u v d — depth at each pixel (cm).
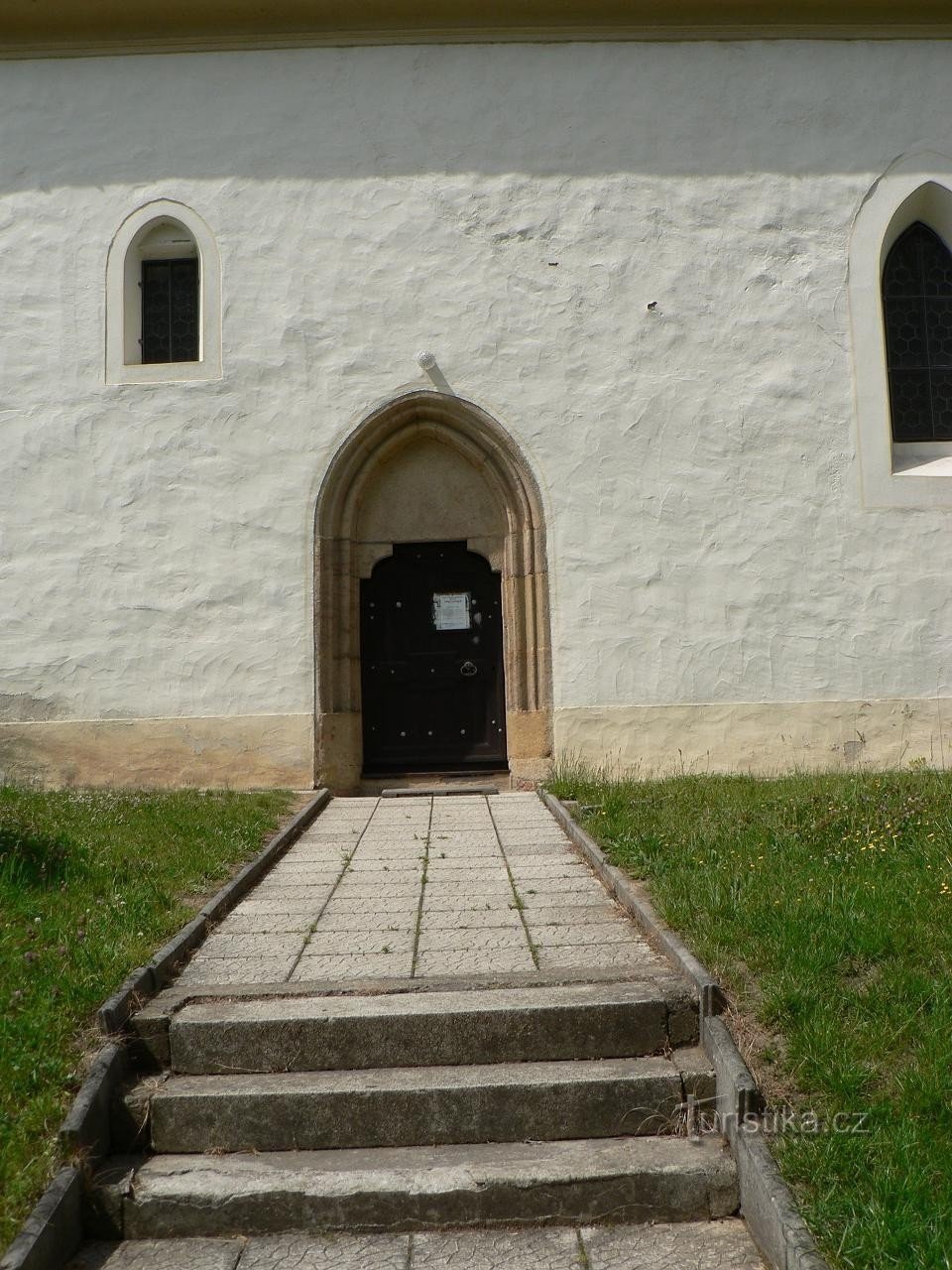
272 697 933
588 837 665
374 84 975
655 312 960
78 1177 346
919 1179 315
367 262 965
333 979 447
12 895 523
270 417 953
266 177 972
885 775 838
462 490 989
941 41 989
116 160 978
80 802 805
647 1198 351
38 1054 379
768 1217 320
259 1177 358
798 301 966
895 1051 373
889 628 943
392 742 991
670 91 977
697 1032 412
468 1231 347
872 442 956
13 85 986
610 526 945
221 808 783
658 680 935
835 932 443
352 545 973
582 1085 383
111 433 954
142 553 945
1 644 942
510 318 960
